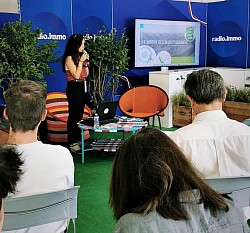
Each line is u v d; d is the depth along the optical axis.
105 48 6.76
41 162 1.82
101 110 5.23
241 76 7.87
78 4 7.04
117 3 7.50
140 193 1.08
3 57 5.71
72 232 3.26
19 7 6.33
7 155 0.89
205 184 1.15
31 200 1.75
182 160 1.13
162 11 8.11
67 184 1.91
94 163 5.19
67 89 5.60
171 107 7.44
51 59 6.04
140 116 6.28
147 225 1.03
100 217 3.56
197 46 8.63
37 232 1.86
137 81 7.95
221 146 1.96
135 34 7.62
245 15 8.19
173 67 8.37
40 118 1.94
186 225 1.05
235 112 7.11
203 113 2.06
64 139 5.92
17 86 1.96
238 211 1.15
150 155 1.10
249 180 1.95
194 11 8.60
